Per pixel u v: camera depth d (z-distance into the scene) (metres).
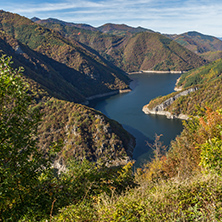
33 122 8.49
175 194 5.86
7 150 7.52
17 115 8.42
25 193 7.65
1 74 7.92
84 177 8.96
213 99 153.12
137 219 5.09
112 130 113.19
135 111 174.12
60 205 7.63
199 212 4.68
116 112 175.00
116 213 5.32
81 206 6.44
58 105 128.88
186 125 13.44
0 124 7.79
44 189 8.16
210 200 5.38
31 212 6.89
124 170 9.66
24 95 8.45
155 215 4.98
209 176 6.60
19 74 8.41
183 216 4.66
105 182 8.63
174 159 12.90
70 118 118.12
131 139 114.81
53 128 115.81
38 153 8.48
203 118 11.24
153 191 6.53
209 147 7.21
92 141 109.38
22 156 7.82
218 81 170.75
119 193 8.41
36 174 8.15
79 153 101.56
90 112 120.94
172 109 156.12
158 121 145.12
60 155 101.38
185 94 175.62
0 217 6.91
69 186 8.53
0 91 7.80
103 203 6.32
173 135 115.94
